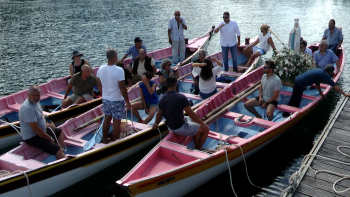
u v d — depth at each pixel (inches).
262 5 989.8
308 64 309.4
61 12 948.0
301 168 203.6
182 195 199.8
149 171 191.6
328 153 218.1
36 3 1120.8
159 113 223.3
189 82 349.1
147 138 241.4
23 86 423.5
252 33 669.9
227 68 396.8
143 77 253.1
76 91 295.3
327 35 412.5
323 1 1019.9
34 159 214.4
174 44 432.8
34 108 197.3
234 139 224.5
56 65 506.0
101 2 1125.7
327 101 340.2
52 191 199.5
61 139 221.9
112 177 232.7
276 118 275.0
